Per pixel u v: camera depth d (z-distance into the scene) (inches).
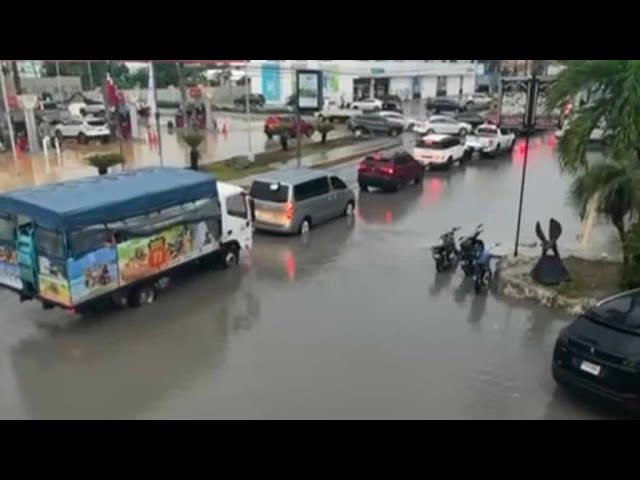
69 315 457.1
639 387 301.0
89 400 341.1
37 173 986.7
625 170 458.9
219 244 542.0
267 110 1900.8
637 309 339.6
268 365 380.2
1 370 375.2
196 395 345.1
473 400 340.8
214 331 430.0
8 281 455.5
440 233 685.3
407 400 339.9
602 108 463.8
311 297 494.6
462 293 503.5
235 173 995.9
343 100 1984.5
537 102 557.0
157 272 481.4
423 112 2005.4
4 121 1237.1
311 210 687.7
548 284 494.0
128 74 1974.7
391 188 897.5
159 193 471.2
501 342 413.7
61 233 408.2
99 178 501.0
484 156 1218.6
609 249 596.1
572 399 342.6
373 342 412.2
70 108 1605.6
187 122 1520.7
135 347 405.7
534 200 848.9
